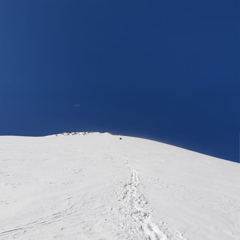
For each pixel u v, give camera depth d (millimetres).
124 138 58406
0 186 16875
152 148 47000
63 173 22562
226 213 16484
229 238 12570
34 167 23969
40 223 11000
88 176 22141
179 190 20656
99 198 15695
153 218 13281
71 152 34938
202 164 36625
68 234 10031
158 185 21469
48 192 16250
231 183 26750
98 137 57062
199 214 15375
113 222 11875
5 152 29938
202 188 22781
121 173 24688
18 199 14469
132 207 14648
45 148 36531
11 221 11016
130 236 10531
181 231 12227
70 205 13875
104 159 31797
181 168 31578
